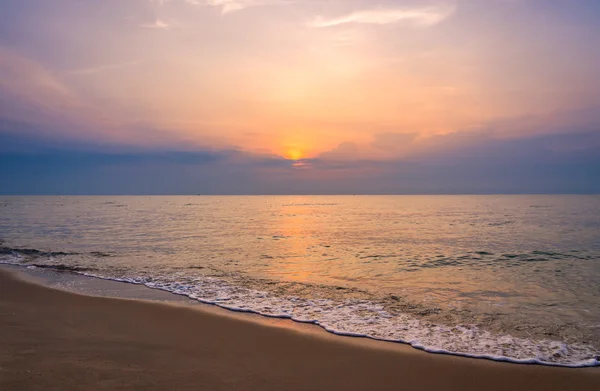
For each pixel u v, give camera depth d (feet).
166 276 44.91
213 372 19.48
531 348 23.39
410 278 44.91
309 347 23.18
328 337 25.04
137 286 39.63
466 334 25.86
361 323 28.07
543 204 363.97
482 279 44.50
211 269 49.67
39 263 53.21
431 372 20.04
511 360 21.58
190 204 402.31
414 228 117.08
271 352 22.33
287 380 18.85
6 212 205.16
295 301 34.19
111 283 40.91
